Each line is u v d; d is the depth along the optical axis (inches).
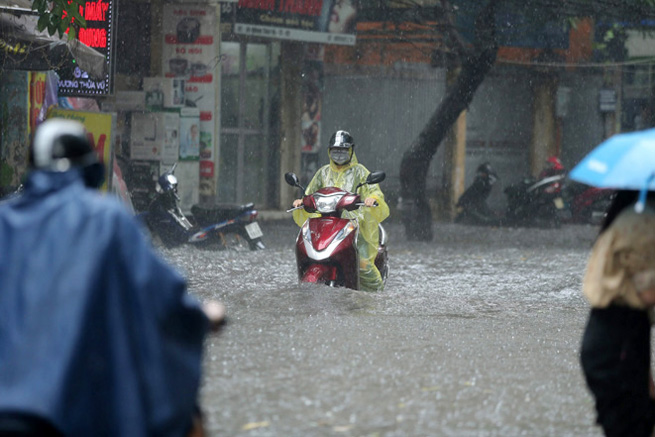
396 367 436.8
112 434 201.6
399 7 1583.4
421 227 1290.6
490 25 1290.6
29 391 194.7
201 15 1346.0
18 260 206.7
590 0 1439.5
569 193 1676.9
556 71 1855.3
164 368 206.5
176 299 210.5
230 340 486.3
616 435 291.9
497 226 1601.9
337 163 700.7
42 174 217.3
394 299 657.0
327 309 596.1
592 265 293.1
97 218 209.9
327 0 1518.2
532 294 762.2
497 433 341.1
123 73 1343.5
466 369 437.7
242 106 1539.1
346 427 341.4
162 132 1315.2
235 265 890.7
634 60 1847.9
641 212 285.1
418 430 340.5
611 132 1899.6
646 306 284.4
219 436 327.0
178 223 986.7
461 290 780.6
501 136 1843.0
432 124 1291.8
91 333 203.2
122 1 1326.3
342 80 1694.1
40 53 823.1
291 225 1494.8
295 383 401.1
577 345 508.4
